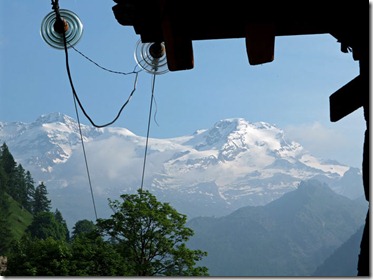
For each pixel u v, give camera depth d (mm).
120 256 68625
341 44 8555
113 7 8688
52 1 11250
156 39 8969
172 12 8336
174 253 68312
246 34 8250
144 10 8609
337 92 8492
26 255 72438
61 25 11266
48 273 68875
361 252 7516
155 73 11523
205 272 68312
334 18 8227
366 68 8008
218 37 8547
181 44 8484
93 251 69500
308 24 8305
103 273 68500
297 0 8148
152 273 68500
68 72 11414
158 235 69188
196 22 8414
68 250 71062
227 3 8242
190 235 70250
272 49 8266
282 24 8336
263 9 8195
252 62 8344
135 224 70188
